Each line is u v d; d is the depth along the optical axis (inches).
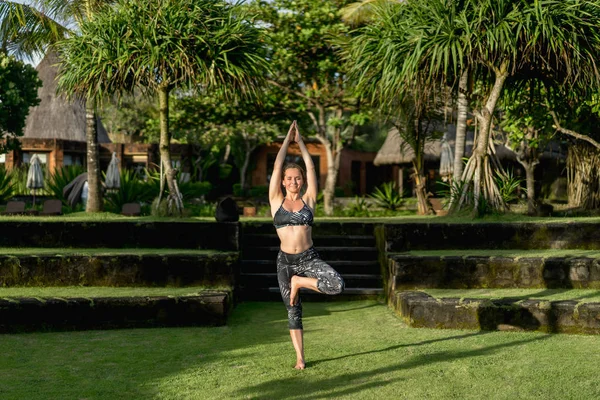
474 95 425.4
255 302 342.6
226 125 848.9
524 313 248.7
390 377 185.5
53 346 230.5
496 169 454.9
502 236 335.0
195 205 819.4
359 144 1606.8
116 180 719.7
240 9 413.1
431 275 299.7
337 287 186.7
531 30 343.9
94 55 378.3
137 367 199.5
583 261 285.6
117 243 344.5
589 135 510.9
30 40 562.6
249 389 174.9
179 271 303.6
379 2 623.5
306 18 674.8
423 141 649.0
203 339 242.8
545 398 165.0
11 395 170.2
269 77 729.6
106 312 262.1
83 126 1133.7
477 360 203.3
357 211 739.4
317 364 201.6
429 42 349.1
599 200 520.7
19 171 800.3
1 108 557.3
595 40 350.6
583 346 222.1
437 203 661.3
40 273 298.4
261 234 396.2
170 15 378.0
